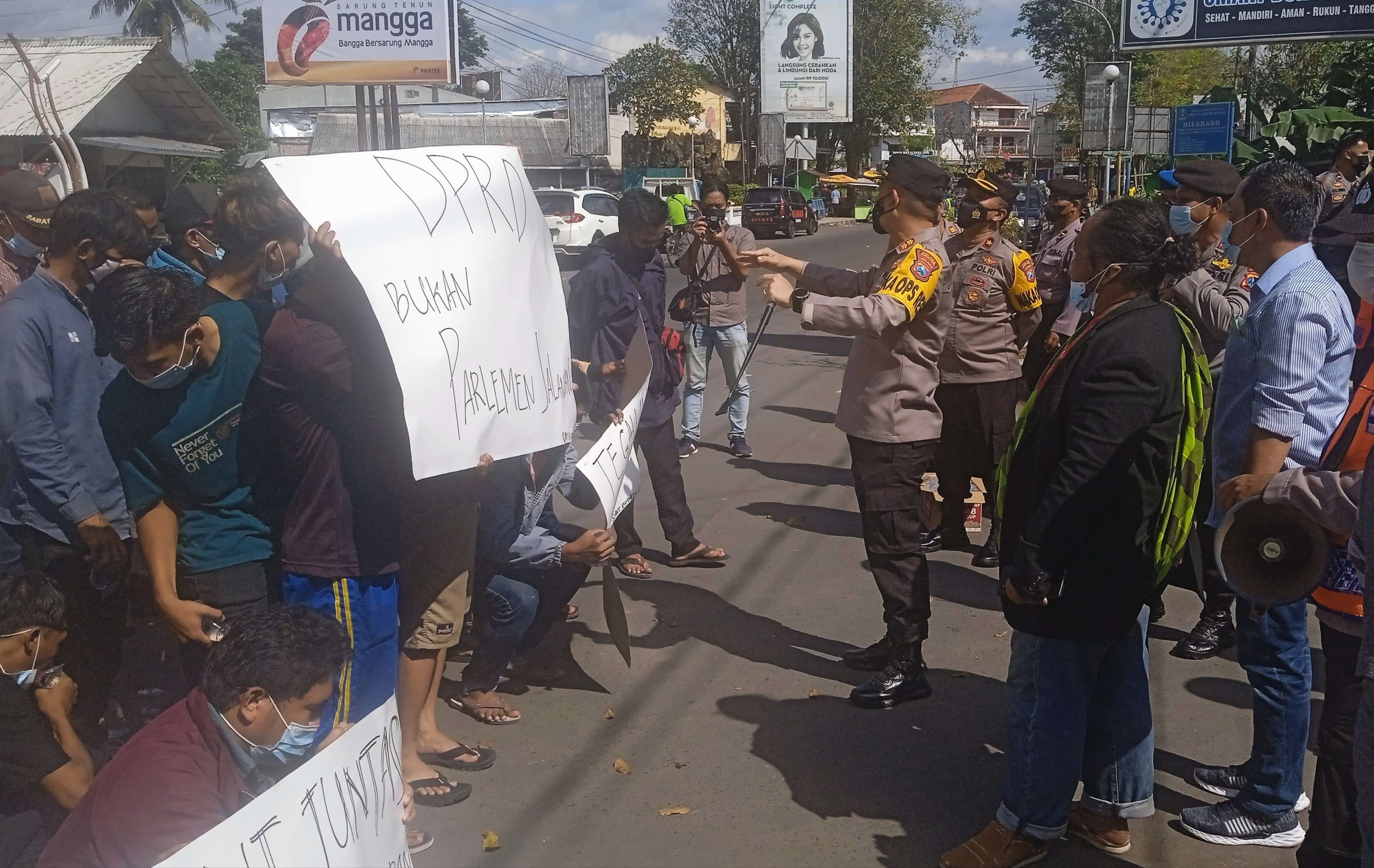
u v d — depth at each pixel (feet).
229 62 118.52
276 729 7.51
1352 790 8.98
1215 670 15.10
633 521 19.53
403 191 9.51
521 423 10.15
